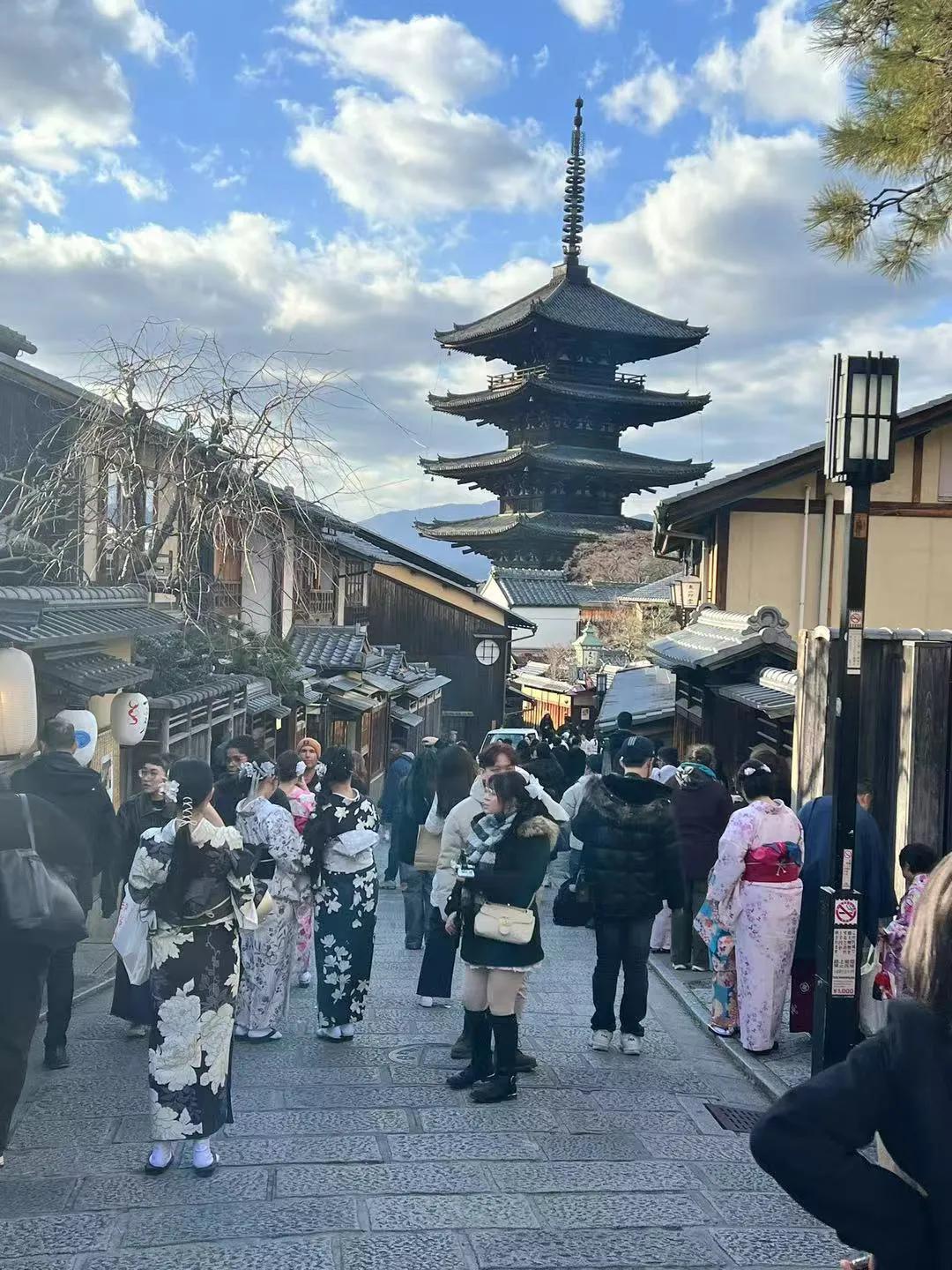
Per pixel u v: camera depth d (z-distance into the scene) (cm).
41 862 419
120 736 949
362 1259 355
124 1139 464
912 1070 164
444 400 6297
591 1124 496
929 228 722
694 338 5959
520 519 5881
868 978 580
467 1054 598
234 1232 374
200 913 428
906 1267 162
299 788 736
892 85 684
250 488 1178
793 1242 376
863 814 577
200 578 1346
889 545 1592
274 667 1591
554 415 6031
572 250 6419
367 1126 488
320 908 625
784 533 1611
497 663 3531
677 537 1897
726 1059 613
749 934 605
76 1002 686
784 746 1092
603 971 616
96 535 1248
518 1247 368
